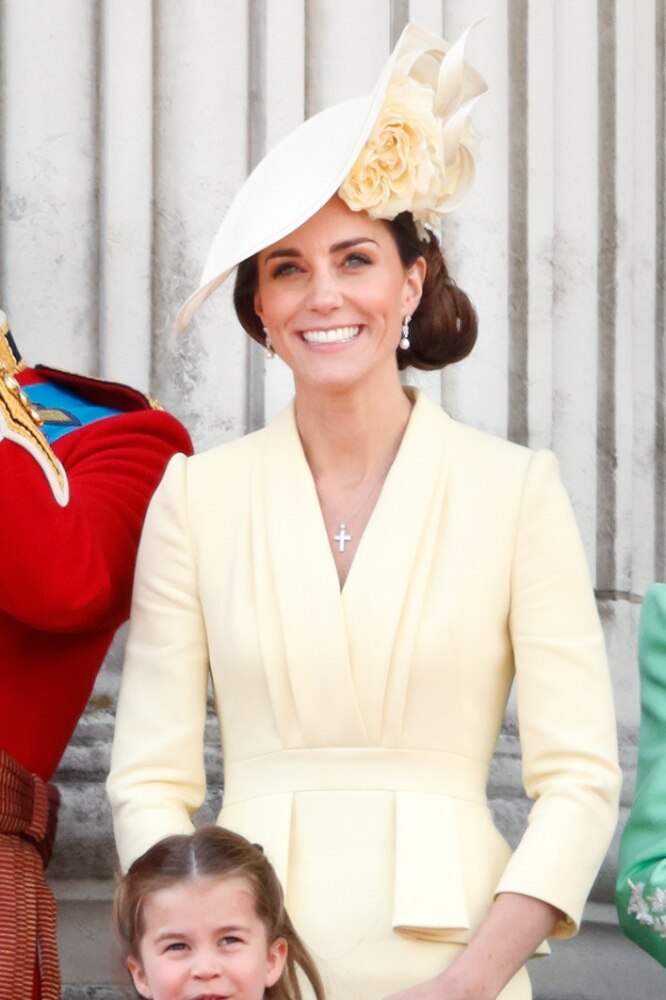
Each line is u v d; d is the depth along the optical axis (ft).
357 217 34.94
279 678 34.04
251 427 48.29
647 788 36.17
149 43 48.52
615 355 50.90
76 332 48.19
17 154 48.19
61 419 38.63
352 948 32.60
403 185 34.65
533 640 34.30
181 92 48.65
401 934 32.63
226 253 35.09
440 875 32.81
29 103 48.34
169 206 48.44
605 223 51.31
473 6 50.14
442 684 33.78
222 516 35.50
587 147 51.19
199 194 48.42
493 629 34.30
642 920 35.32
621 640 49.60
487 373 49.34
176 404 48.06
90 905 43.70
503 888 32.78
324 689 33.73
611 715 34.35
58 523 35.27
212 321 48.21
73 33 48.57
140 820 34.12
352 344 34.86
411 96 35.01
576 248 50.80
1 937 33.86
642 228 52.24
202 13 48.85
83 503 36.70
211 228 48.37
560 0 51.26
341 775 33.63
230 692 34.53
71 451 38.09
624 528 50.44
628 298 51.34
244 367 48.29
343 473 35.47
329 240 34.83
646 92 52.60
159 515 35.91
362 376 34.88
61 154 48.34
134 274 48.06
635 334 51.85
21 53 48.37
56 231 48.21
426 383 48.78
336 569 34.58
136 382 47.91
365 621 33.83
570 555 34.71
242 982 31.22
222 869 31.48
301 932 32.73
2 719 35.68
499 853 33.81
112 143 48.19
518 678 34.42
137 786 34.68
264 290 35.42
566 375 50.52
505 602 34.47
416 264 36.32
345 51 49.32
